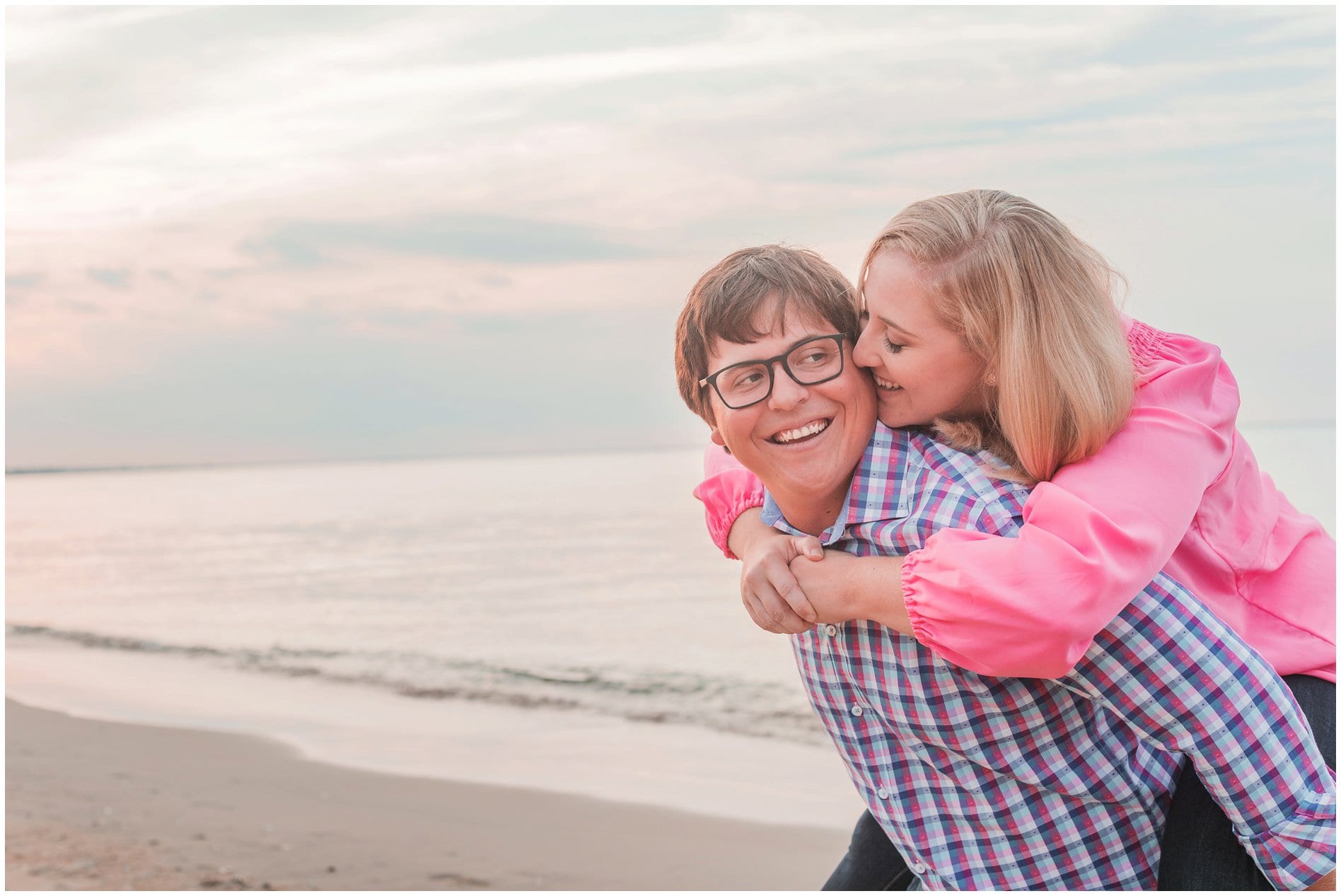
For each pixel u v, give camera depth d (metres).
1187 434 1.59
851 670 1.60
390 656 12.09
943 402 1.61
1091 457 1.54
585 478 46.31
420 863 5.13
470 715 8.89
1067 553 1.35
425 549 23.52
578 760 7.27
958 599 1.36
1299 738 1.39
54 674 11.14
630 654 11.63
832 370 1.58
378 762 7.21
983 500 1.50
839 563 1.55
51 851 5.21
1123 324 1.87
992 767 1.55
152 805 6.03
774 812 6.00
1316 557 1.88
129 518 36.31
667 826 5.75
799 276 1.59
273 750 7.51
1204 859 1.50
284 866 5.04
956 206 1.60
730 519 1.97
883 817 1.69
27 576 21.33
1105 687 1.42
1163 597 1.39
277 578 19.88
